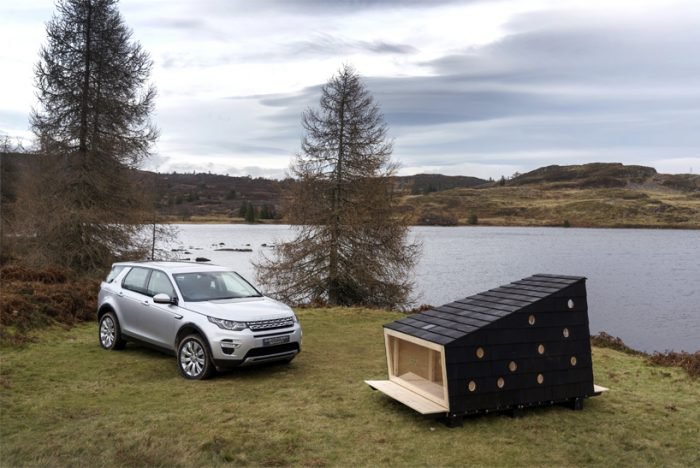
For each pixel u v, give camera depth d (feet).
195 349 25.46
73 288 45.62
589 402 22.34
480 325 19.49
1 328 32.96
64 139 75.25
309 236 75.77
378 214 74.28
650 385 26.12
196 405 21.21
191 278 28.68
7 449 16.51
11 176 91.97
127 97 79.10
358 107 75.66
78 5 76.54
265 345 25.32
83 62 76.02
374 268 74.18
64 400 21.65
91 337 34.99
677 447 17.72
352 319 44.65
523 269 157.17
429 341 19.65
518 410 20.18
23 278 49.78
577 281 21.30
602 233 450.71
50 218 73.61
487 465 16.03
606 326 81.41
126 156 78.84
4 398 21.70
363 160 74.64
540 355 20.39
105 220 75.77
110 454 16.21
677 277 144.25
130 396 22.38
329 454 16.61
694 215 624.59
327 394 22.85
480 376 19.22
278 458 16.25
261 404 21.39
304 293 74.54
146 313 28.45
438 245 269.64
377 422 19.44
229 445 17.04
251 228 483.92
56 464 15.52
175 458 15.99
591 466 16.12
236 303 27.04
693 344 69.67
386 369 27.63
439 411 18.78
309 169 76.02
